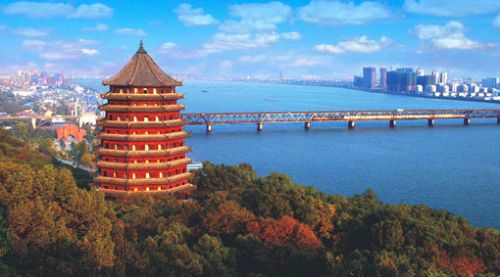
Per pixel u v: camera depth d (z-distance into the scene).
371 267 91.56
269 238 111.38
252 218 119.06
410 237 107.00
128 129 143.88
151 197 139.62
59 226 93.06
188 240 118.50
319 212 125.56
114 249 96.25
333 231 123.94
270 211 126.50
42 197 100.38
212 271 98.25
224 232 118.44
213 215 120.75
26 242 87.62
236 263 107.19
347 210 134.12
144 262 95.62
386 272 88.69
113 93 146.88
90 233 92.62
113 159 145.38
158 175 146.12
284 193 132.38
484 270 100.88
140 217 121.31
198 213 127.81
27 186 99.69
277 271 106.25
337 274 94.06
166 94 148.62
